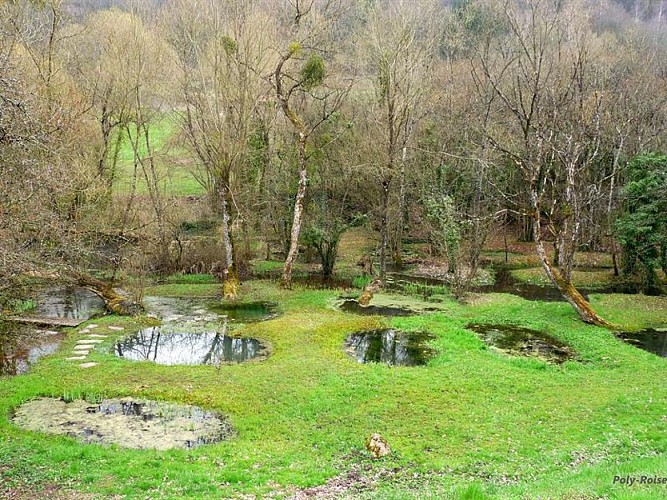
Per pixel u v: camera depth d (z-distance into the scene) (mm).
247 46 24359
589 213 33875
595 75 26531
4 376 15078
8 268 13414
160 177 37344
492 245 40562
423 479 9812
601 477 8531
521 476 9703
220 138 24609
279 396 13875
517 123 32781
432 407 13234
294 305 23766
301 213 27422
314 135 31250
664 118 33969
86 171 24078
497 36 37844
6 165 12828
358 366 16094
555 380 15078
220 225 33219
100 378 14977
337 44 33781
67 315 21750
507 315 22062
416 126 33062
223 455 10805
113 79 30344
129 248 28516
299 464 10492
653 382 14781
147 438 11672
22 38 20734
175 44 28422
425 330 20062
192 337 19375
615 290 27672
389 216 32625
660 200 25391
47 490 9008
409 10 27766
